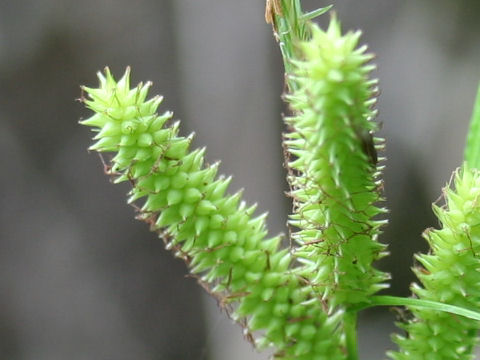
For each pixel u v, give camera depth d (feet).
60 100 1.01
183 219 0.44
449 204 0.43
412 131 1.00
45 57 1.00
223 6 0.97
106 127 0.43
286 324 0.46
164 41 1.00
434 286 0.44
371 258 0.43
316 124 0.39
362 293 0.43
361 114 0.39
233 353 1.01
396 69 1.00
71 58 1.01
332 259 0.43
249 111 0.98
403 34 1.00
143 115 0.43
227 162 0.99
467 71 0.98
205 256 0.45
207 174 0.44
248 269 0.45
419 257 0.44
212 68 0.98
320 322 0.45
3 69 0.99
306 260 0.44
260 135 0.98
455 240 0.43
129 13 0.99
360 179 0.40
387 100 1.01
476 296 0.43
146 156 0.43
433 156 1.00
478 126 0.47
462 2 0.97
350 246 0.42
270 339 0.46
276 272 0.45
